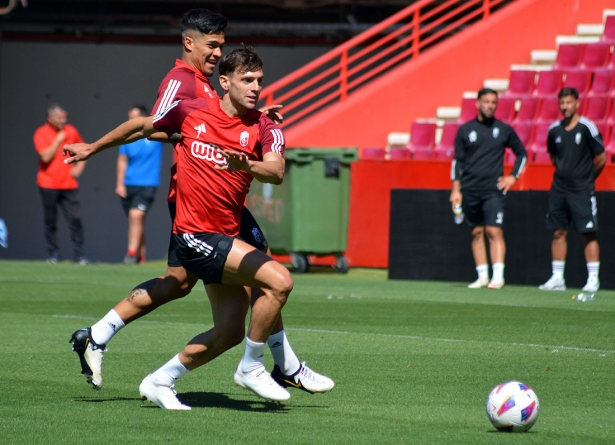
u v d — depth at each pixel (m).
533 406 14.38
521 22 64.38
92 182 86.81
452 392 17.98
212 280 15.87
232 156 14.68
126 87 86.62
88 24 85.69
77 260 55.56
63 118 54.88
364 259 51.44
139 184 53.97
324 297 36.41
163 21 85.06
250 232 17.67
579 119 38.88
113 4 84.94
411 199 45.66
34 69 87.00
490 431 14.55
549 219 40.22
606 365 21.08
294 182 49.19
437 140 61.81
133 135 16.48
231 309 16.05
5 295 35.81
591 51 59.81
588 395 17.67
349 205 51.44
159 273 47.12
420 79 63.66
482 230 41.19
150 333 26.02
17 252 87.31
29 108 87.00
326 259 53.41
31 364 20.70
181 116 15.89
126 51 86.62
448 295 37.41
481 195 40.31
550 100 56.47
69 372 19.78
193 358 16.11
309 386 16.95
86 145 16.72
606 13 64.12
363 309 32.28
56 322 28.06
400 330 26.95
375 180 50.94
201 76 18.03
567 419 15.52
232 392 17.91
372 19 85.75
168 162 86.25
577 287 42.34
